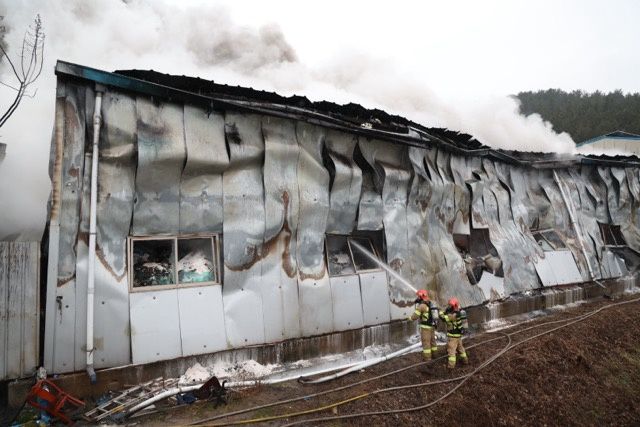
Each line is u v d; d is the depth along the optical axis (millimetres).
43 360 5266
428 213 10148
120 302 5812
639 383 9000
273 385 6391
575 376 8398
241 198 7094
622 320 11578
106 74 5938
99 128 5875
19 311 5188
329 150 8375
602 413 7691
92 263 5602
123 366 5684
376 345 8445
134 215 6172
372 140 9156
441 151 10953
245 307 6805
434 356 8133
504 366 7930
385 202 9188
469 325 10328
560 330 10258
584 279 14008
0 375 5008
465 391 6891
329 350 7734
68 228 5648
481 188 11836
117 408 5152
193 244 6992
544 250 13469
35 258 5387
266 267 7180
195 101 6789
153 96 6488
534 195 14305
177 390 5598
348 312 8047
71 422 4859
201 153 6629
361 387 6613
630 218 16922
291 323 7238
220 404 5598
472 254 11828
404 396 6488
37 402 4754
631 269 16547
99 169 5918
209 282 6664
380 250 9141
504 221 12516
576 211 15078
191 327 6230
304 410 5680
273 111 7449
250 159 7266
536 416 6984
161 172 6344
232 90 6980
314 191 7953
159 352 5918
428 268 9695
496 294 11102
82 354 5461
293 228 7617
